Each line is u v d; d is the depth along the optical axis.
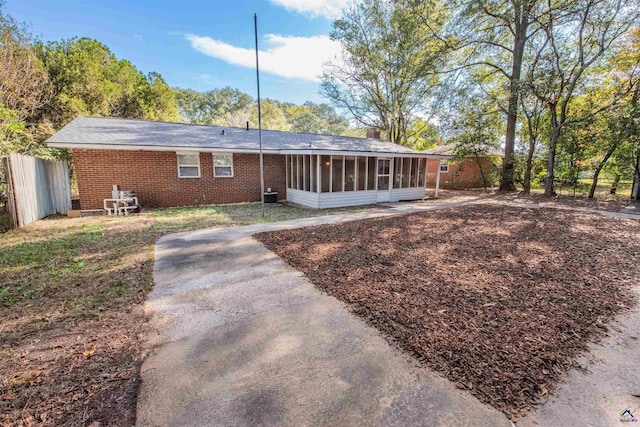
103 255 4.74
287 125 47.31
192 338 2.48
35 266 4.20
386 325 2.61
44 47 13.33
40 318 2.79
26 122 12.01
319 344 2.37
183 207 10.25
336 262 4.33
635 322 2.63
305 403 1.76
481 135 15.09
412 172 12.91
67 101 12.94
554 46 11.80
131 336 2.51
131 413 1.70
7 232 6.32
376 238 5.71
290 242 5.47
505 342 2.31
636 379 1.93
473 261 4.30
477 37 14.55
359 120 22.89
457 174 18.84
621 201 11.45
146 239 5.75
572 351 2.21
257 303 3.11
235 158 11.20
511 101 13.76
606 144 11.34
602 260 4.32
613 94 11.78
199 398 1.82
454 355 2.16
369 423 1.61
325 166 10.25
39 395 1.83
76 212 8.33
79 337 2.48
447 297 3.12
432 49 16.19
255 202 11.71
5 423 1.61
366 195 11.45
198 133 11.38
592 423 1.59
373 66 19.69
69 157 12.38
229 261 4.46
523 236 5.82
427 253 4.71
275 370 2.07
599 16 10.68
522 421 1.60
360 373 2.02
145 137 9.69
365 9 18.75
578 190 14.59
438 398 1.78
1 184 7.60
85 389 1.89
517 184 17.20
